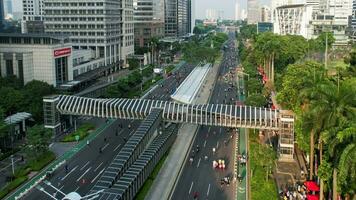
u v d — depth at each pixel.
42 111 164.38
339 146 82.31
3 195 106.50
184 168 126.94
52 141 152.00
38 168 124.12
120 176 103.38
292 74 163.62
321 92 94.38
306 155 131.00
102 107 159.12
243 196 106.69
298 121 121.88
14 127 152.12
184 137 157.12
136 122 177.88
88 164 129.62
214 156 137.75
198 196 107.31
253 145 144.75
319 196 99.50
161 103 158.88
